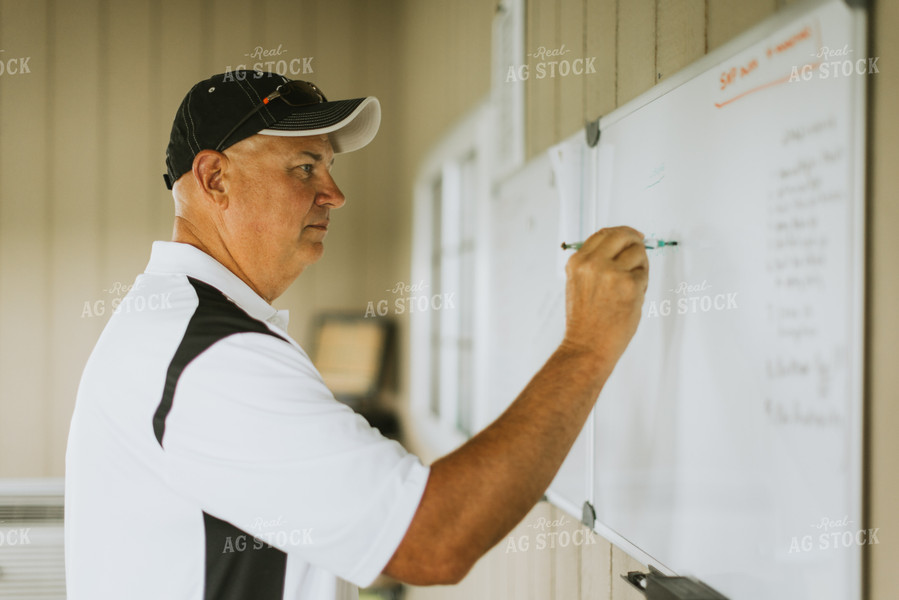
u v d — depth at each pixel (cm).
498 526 62
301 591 77
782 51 68
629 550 101
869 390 59
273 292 96
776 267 69
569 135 136
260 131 86
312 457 61
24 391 303
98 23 304
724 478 78
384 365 307
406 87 306
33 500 222
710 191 81
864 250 59
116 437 70
